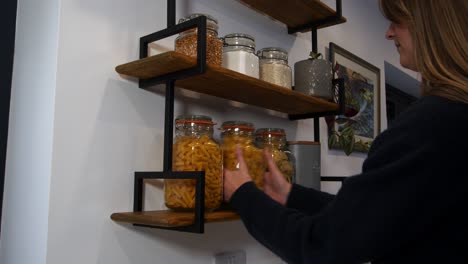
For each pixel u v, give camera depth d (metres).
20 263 0.78
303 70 1.19
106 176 0.84
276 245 0.67
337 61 1.73
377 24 2.24
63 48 0.78
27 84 0.81
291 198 0.95
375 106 2.11
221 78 0.88
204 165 0.85
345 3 1.89
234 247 1.14
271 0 1.19
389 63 2.38
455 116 0.55
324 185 1.61
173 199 0.86
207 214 0.85
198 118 0.89
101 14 0.86
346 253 0.55
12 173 0.82
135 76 0.90
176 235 0.97
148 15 0.96
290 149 1.18
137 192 0.88
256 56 1.04
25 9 0.84
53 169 0.75
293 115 1.38
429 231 0.56
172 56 0.75
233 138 0.98
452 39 0.60
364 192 0.56
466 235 0.55
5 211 0.82
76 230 0.78
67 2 0.79
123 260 0.86
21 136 0.81
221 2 1.16
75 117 0.79
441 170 0.53
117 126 0.87
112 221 0.84
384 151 0.58
